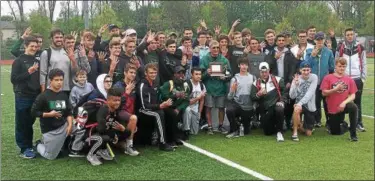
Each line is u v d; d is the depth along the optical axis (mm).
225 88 7535
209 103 7527
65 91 6195
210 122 7566
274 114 7137
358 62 7863
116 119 5844
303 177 5105
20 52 6379
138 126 6477
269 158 5930
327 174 5219
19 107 5883
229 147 6547
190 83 7172
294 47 8367
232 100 7297
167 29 44250
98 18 34938
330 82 7355
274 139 7102
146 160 5812
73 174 5184
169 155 6070
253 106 7352
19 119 5926
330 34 9039
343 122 7547
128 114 6004
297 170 5383
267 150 6367
